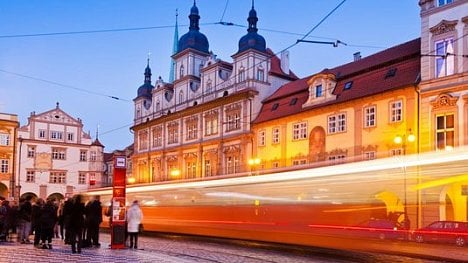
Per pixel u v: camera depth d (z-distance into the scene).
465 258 13.45
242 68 48.22
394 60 35.53
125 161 20.25
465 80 30.05
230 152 48.16
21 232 21.95
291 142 42.00
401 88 33.44
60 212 24.02
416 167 15.20
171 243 24.05
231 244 23.56
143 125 62.50
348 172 17.52
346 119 37.53
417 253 14.66
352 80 38.44
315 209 18.61
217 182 24.80
